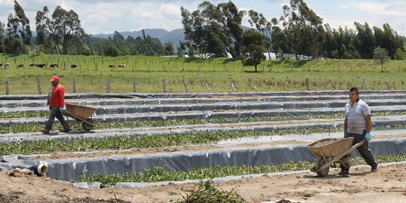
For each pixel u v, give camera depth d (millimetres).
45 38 138000
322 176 14039
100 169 15281
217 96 41188
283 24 123312
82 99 36344
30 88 44125
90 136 21453
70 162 14906
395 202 10711
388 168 15695
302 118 32219
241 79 62500
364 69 95875
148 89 45656
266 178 13953
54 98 22031
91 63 100438
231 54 127250
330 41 129625
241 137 23703
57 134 22016
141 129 24469
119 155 16453
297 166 17469
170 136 22312
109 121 27719
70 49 153750
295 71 91312
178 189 12055
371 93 47188
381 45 126375
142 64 103750
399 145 20469
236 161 17359
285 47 126375
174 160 16438
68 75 58031
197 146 18969
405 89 53250
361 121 14547
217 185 12742
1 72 58688
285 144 19281
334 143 13797
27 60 100062
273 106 35719
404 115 33406
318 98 41594
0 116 28188
